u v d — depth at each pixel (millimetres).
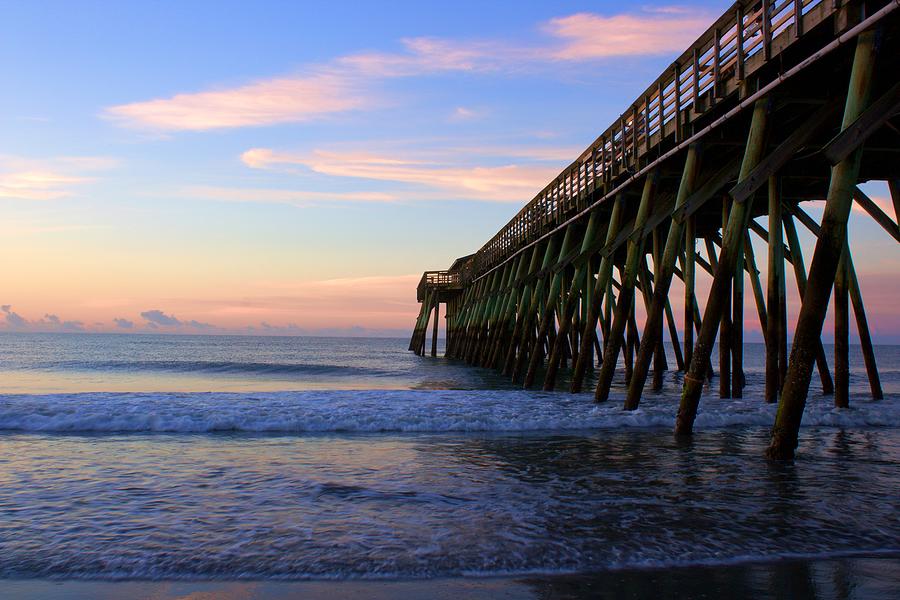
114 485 6582
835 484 6621
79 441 9164
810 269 7062
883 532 5105
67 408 11117
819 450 8445
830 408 12039
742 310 13703
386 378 26922
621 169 12984
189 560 4488
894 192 11727
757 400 13188
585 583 4117
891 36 6836
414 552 4633
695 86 10023
